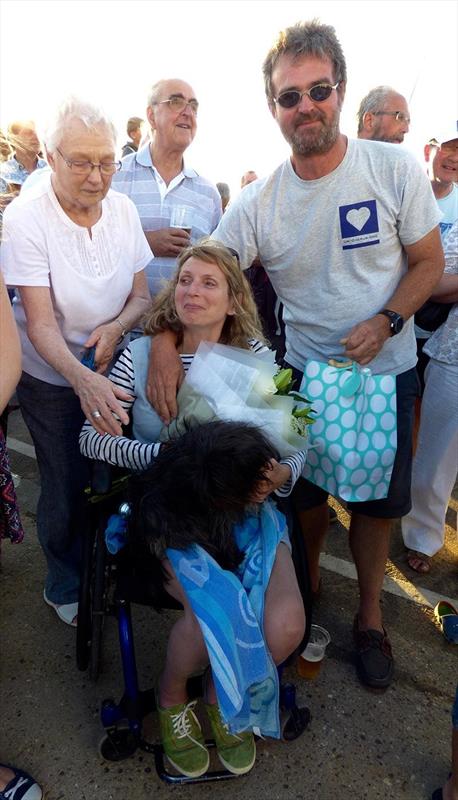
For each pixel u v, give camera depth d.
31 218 1.66
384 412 1.83
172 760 1.55
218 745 1.56
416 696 1.97
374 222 1.80
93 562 1.80
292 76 1.66
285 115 1.71
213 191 2.82
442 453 2.44
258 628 1.44
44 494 2.01
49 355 1.67
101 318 1.87
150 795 1.59
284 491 1.71
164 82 2.50
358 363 1.82
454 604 2.45
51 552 2.07
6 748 1.70
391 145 1.79
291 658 1.64
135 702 1.56
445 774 1.70
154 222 2.65
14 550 2.59
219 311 1.77
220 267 1.76
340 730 1.82
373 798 1.62
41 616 2.22
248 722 1.43
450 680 2.05
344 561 2.70
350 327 1.94
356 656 2.09
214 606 1.38
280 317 2.69
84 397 1.61
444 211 2.97
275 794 1.62
